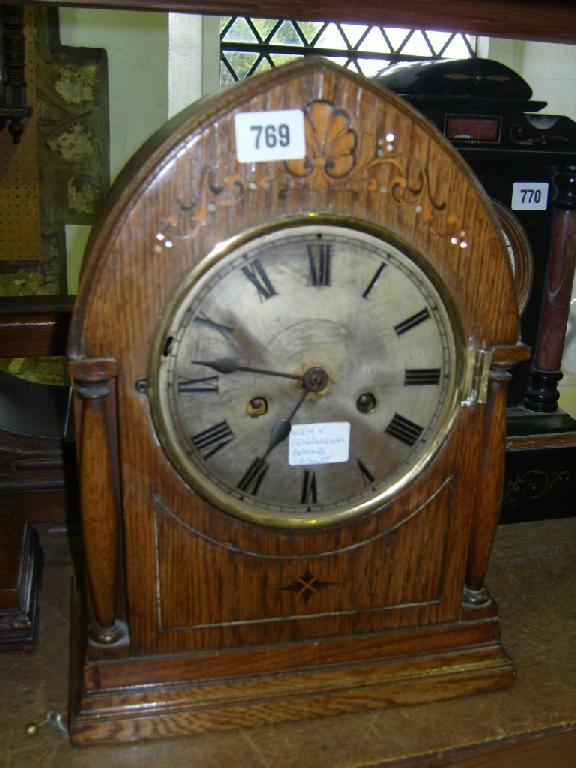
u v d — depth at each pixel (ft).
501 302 3.67
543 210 5.46
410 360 3.65
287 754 3.76
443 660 4.12
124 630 3.83
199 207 3.22
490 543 4.04
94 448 3.47
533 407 5.85
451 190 3.46
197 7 3.89
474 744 3.86
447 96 4.96
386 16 4.11
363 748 3.81
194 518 3.64
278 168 3.25
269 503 3.69
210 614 3.82
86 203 8.93
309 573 3.86
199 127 3.13
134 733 3.76
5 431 5.40
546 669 4.36
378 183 3.37
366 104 3.26
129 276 3.25
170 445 3.47
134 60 8.41
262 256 3.34
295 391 3.54
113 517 3.61
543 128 5.23
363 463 3.74
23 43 7.65
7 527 5.16
